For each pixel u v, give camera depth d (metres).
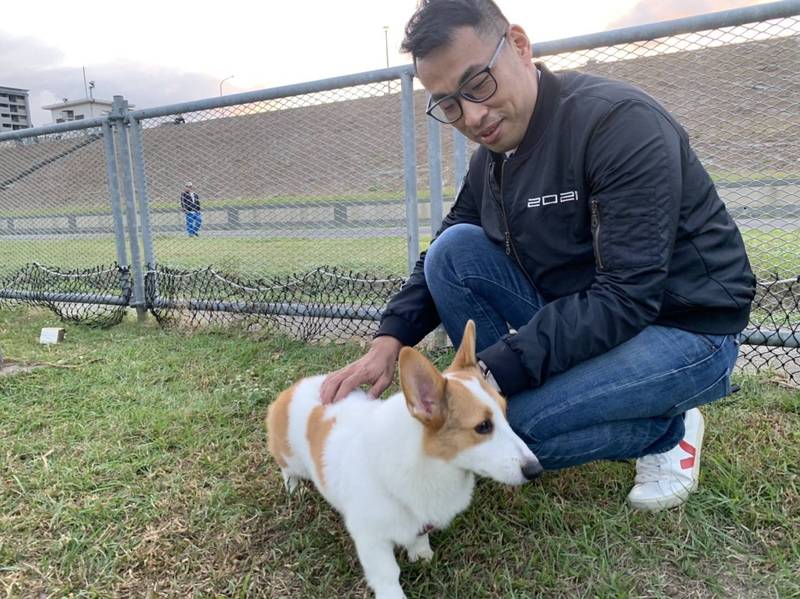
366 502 1.93
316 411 2.35
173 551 2.21
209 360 4.17
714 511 2.25
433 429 1.92
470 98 1.99
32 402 3.52
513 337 2.09
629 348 2.07
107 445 2.97
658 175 1.88
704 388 2.12
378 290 4.56
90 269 5.84
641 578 1.99
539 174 2.13
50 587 2.06
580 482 2.47
